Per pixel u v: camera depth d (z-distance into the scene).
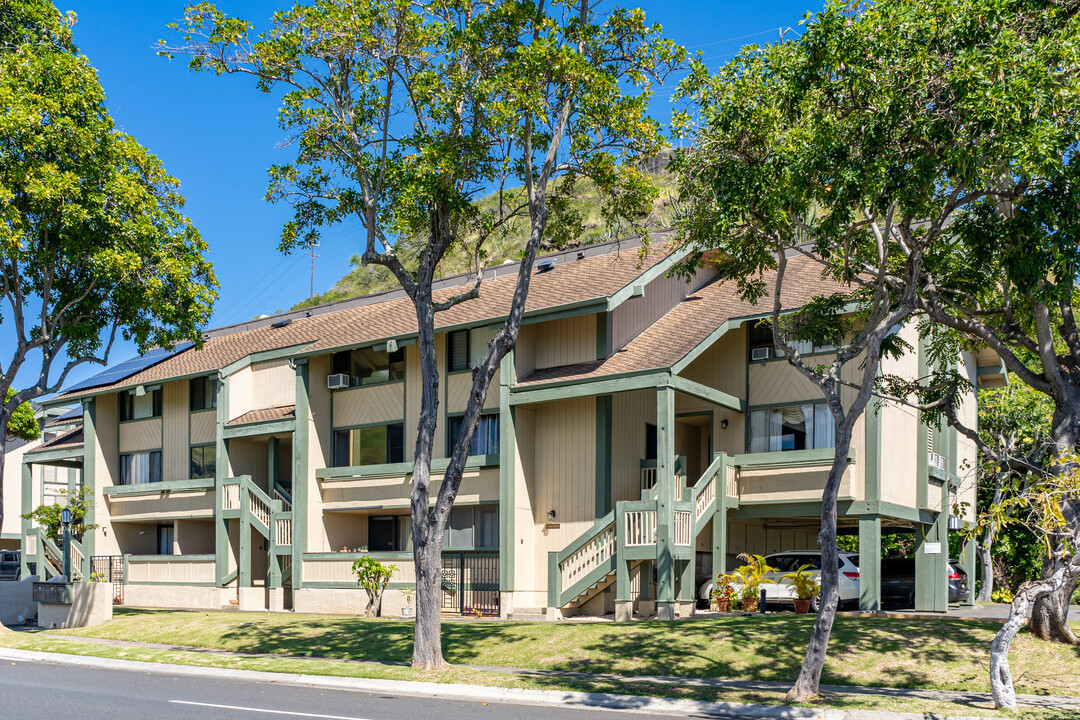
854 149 14.55
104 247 24.38
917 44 13.75
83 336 25.83
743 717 13.10
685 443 28.19
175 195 26.12
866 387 14.02
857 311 21.69
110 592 26.05
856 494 23.95
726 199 15.51
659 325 27.11
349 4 16.31
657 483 22.78
